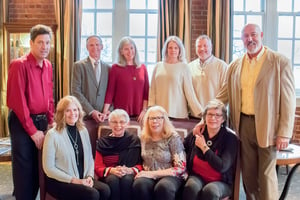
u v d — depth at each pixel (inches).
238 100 106.0
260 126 100.6
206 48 134.2
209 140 106.0
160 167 107.8
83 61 132.9
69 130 107.3
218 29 185.9
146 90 134.3
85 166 107.5
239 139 105.7
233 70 109.4
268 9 199.9
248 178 107.3
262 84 100.3
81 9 191.9
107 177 106.0
